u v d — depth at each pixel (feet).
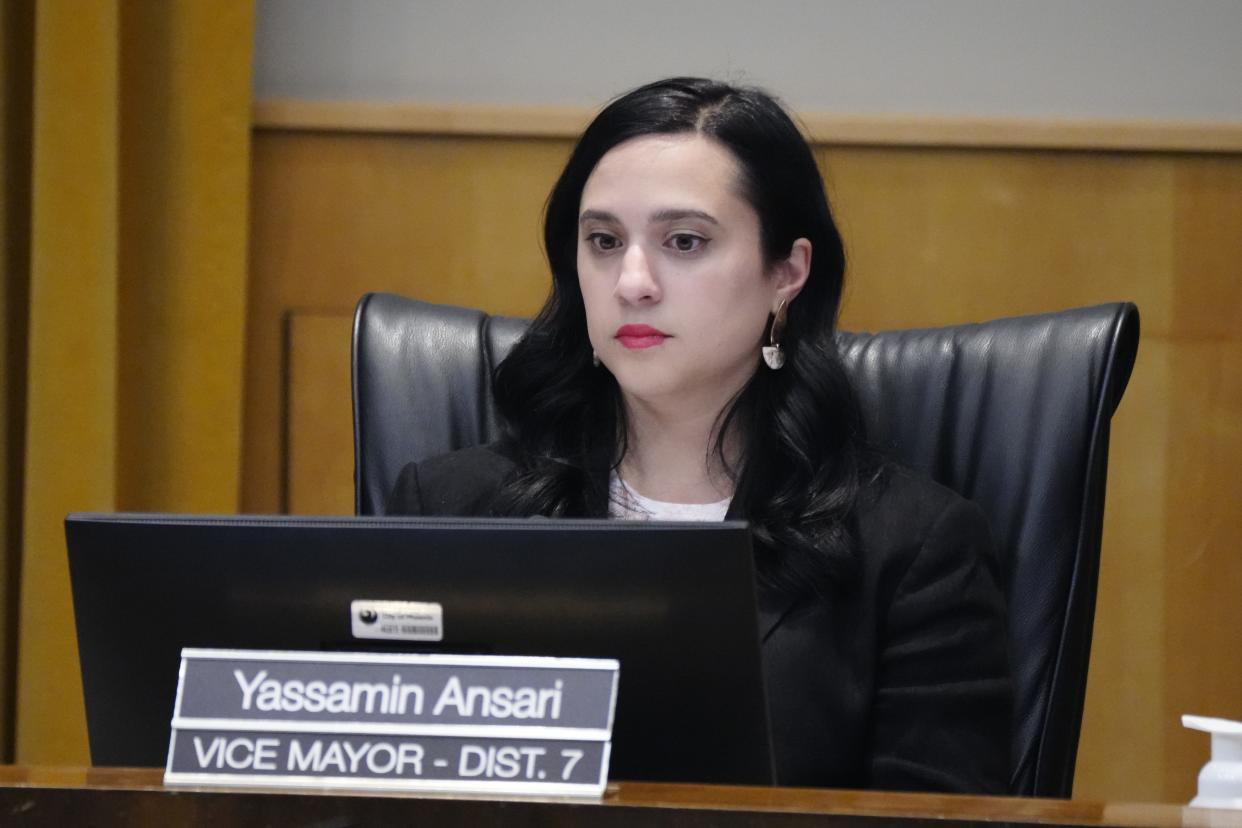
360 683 12.03
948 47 29.94
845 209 29.48
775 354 19.45
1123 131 28.81
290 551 12.74
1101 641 28.89
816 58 30.07
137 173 29.32
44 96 28.76
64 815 10.80
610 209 18.52
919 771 17.72
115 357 28.94
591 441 20.44
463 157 29.89
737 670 12.28
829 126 29.22
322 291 30.09
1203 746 28.60
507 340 22.20
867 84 30.04
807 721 17.90
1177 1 29.60
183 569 12.98
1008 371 20.24
